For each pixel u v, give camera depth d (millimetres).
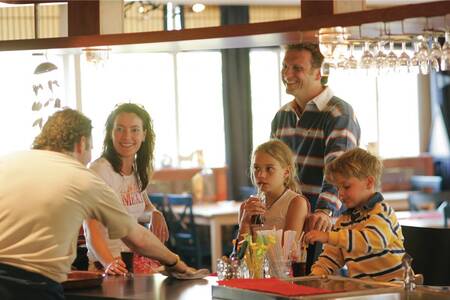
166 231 5758
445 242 5113
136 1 10234
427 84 15594
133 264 5312
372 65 5051
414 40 4992
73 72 11273
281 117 6078
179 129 14391
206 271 4949
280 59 14859
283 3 13867
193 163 13898
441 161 15094
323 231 4617
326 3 4855
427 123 15672
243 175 14562
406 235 5270
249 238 4488
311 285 4043
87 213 4359
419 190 13898
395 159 14805
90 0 5871
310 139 5844
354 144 5766
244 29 5164
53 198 4246
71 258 4348
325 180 5500
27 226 4227
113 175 5645
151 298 4258
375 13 4578
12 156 4387
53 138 4430
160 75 14125
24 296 4199
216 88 14602
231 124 14516
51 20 11102
